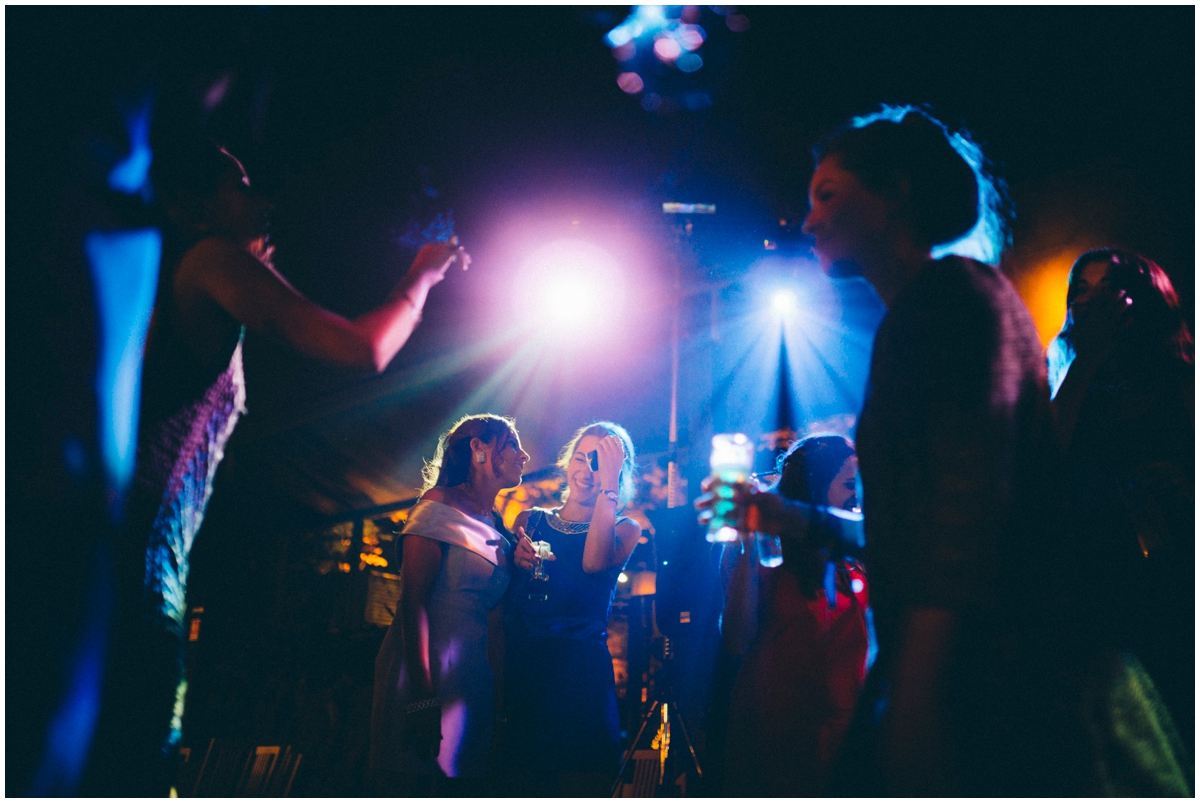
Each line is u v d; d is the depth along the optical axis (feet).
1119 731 3.86
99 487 4.37
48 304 4.29
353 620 25.54
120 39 4.73
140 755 4.33
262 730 23.53
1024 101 18.40
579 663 10.24
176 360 4.96
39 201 4.32
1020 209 19.08
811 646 7.75
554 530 11.10
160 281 5.01
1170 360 7.50
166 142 5.32
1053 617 3.94
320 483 27.32
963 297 4.13
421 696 8.66
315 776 21.61
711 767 10.08
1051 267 18.38
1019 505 4.03
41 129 4.38
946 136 5.07
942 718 3.68
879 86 19.15
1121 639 4.39
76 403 4.34
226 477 26.63
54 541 4.12
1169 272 16.43
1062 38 17.35
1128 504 6.52
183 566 4.91
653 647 15.58
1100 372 7.55
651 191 22.25
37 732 3.93
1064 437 6.79
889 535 4.04
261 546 27.14
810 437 8.80
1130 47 16.90
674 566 12.97
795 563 8.13
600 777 9.92
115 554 4.43
